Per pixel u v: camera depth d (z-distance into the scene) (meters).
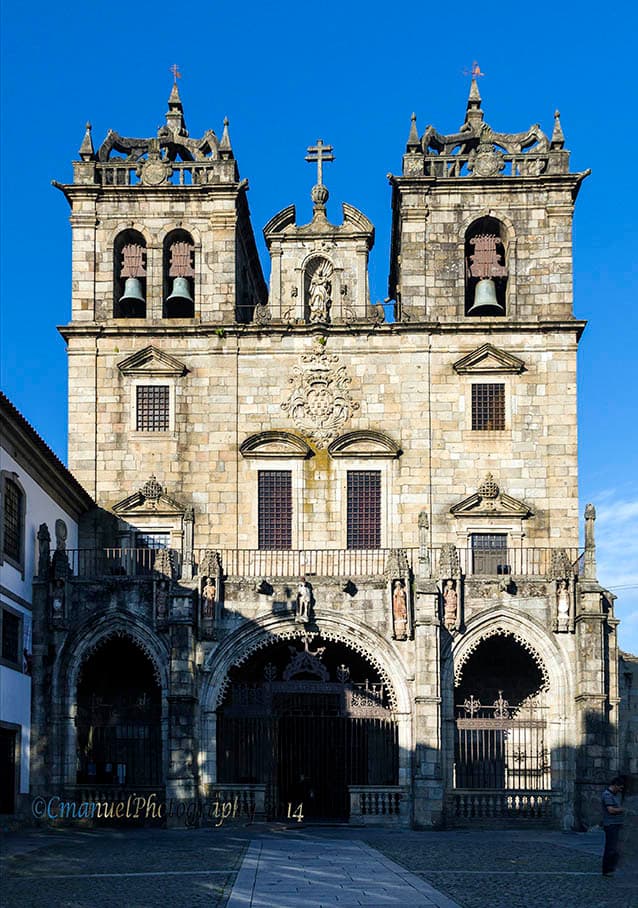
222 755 49.75
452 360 55.16
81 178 57.00
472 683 52.47
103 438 55.12
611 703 47.28
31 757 46.09
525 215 56.19
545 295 55.59
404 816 46.28
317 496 54.47
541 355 55.06
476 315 56.41
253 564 53.88
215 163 56.84
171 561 48.56
